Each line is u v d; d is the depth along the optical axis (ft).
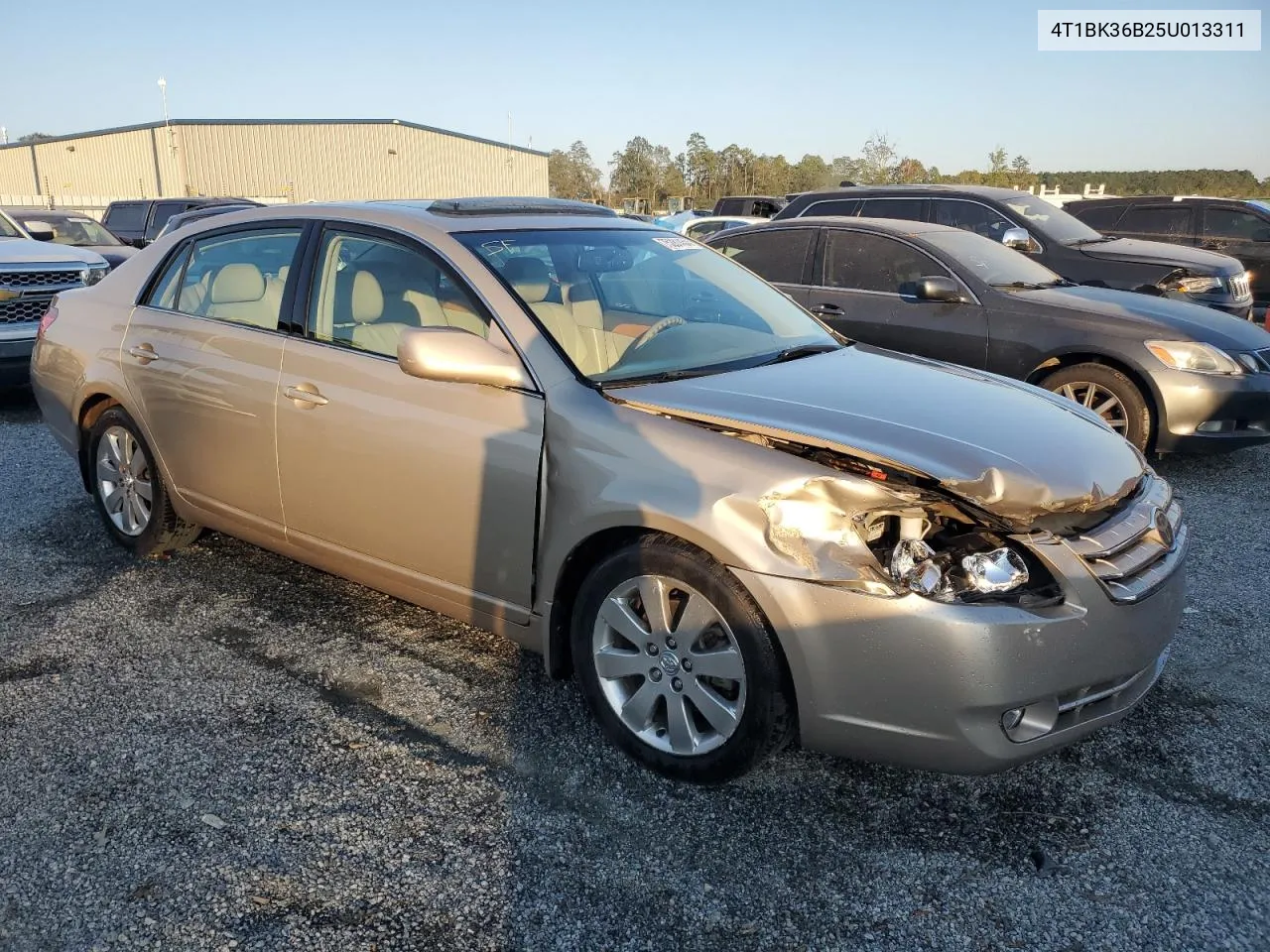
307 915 7.98
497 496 10.46
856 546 8.55
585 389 10.18
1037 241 29.37
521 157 188.03
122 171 153.79
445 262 11.45
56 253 27.73
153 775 9.78
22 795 9.43
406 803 9.43
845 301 24.03
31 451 21.85
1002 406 10.44
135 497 15.19
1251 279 43.06
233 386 12.84
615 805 9.46
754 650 8.88
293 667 12.03
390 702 11.27
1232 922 8.07
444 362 10.12
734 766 9.30
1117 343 20.77
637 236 13.56
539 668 12.10
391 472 11.28
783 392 10.20
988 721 8.43
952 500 8.52
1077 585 8.63
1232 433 20.48
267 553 15.66
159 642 12.65
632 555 9.56
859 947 7.79
